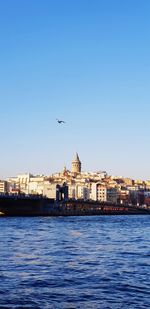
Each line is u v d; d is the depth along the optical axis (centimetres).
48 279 4325
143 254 6359
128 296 3653
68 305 3375
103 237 9556
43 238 9062
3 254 6178
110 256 6094
